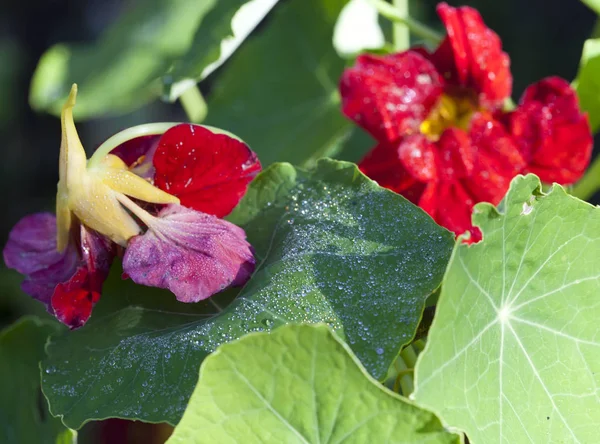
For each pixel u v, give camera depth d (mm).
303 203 307
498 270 286
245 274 294
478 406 279
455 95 347
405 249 288
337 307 282
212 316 297
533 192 285
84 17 1184
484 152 332
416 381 260
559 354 295
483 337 284
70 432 327
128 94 394
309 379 263
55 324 357
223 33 375
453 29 341
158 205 301
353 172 305
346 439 268
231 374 263
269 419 269
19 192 1224
